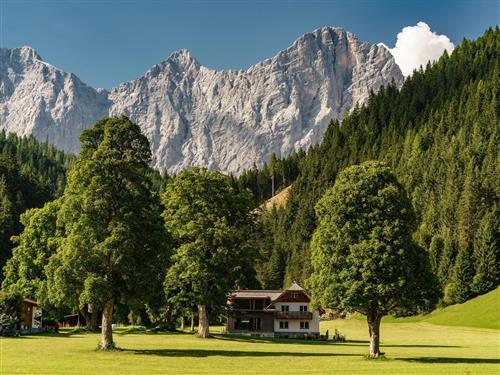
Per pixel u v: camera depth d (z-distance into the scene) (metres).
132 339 74.94
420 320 150.00
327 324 148.38
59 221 58.25
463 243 159.62
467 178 187.75
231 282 77.88
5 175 183.62
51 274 57.28
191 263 73.25
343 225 55.41
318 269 57.94
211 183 76.62
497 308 136.50
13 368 40.81
